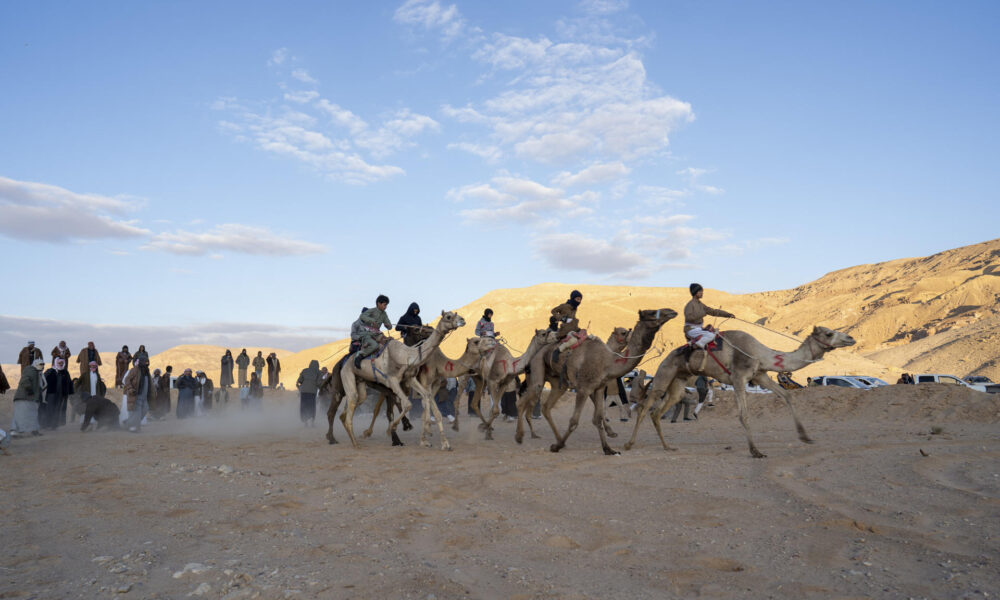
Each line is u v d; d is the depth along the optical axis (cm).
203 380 3184
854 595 438
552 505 760
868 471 918
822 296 19475
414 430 1869
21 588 469
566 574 502
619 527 648
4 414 2756
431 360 1441
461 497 817
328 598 442
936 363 8269
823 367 6812
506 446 1391
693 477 916
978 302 11906
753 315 15288
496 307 13100
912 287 13988
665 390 1289
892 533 595
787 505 722
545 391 3731
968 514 659
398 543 598
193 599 443
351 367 1405
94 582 482
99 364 2178
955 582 454
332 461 1162
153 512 741
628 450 1262
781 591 451
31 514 746
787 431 1766
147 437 1739
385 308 1399
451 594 453
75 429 2105
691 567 516
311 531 643
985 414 1875
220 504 780
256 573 497
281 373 9388
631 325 8281
